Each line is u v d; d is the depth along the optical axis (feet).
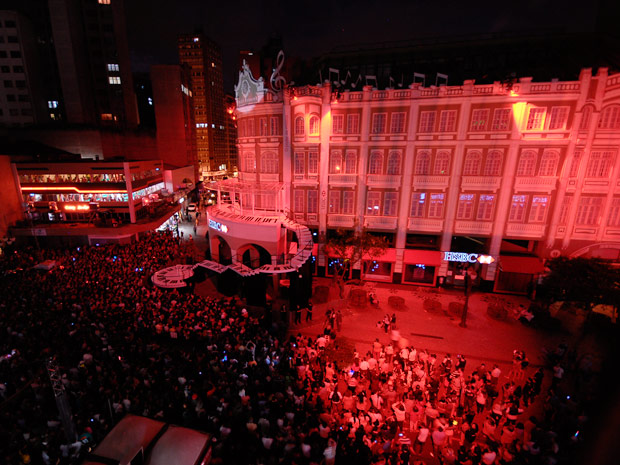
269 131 109.40
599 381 9.56
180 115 282.15
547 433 43.80
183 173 227.81
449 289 103.65
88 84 224.94
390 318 79.92
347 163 104.53
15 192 135.54
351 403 52.44
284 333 77.61
